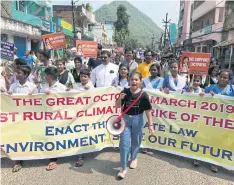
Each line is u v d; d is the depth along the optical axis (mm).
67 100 4652
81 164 4582
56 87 4727
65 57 9320
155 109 4996
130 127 4270
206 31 36000
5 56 7789
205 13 39312
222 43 24922
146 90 4988
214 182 4152
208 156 4680
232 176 4367
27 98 4516
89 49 9758
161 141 5027
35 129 4598
